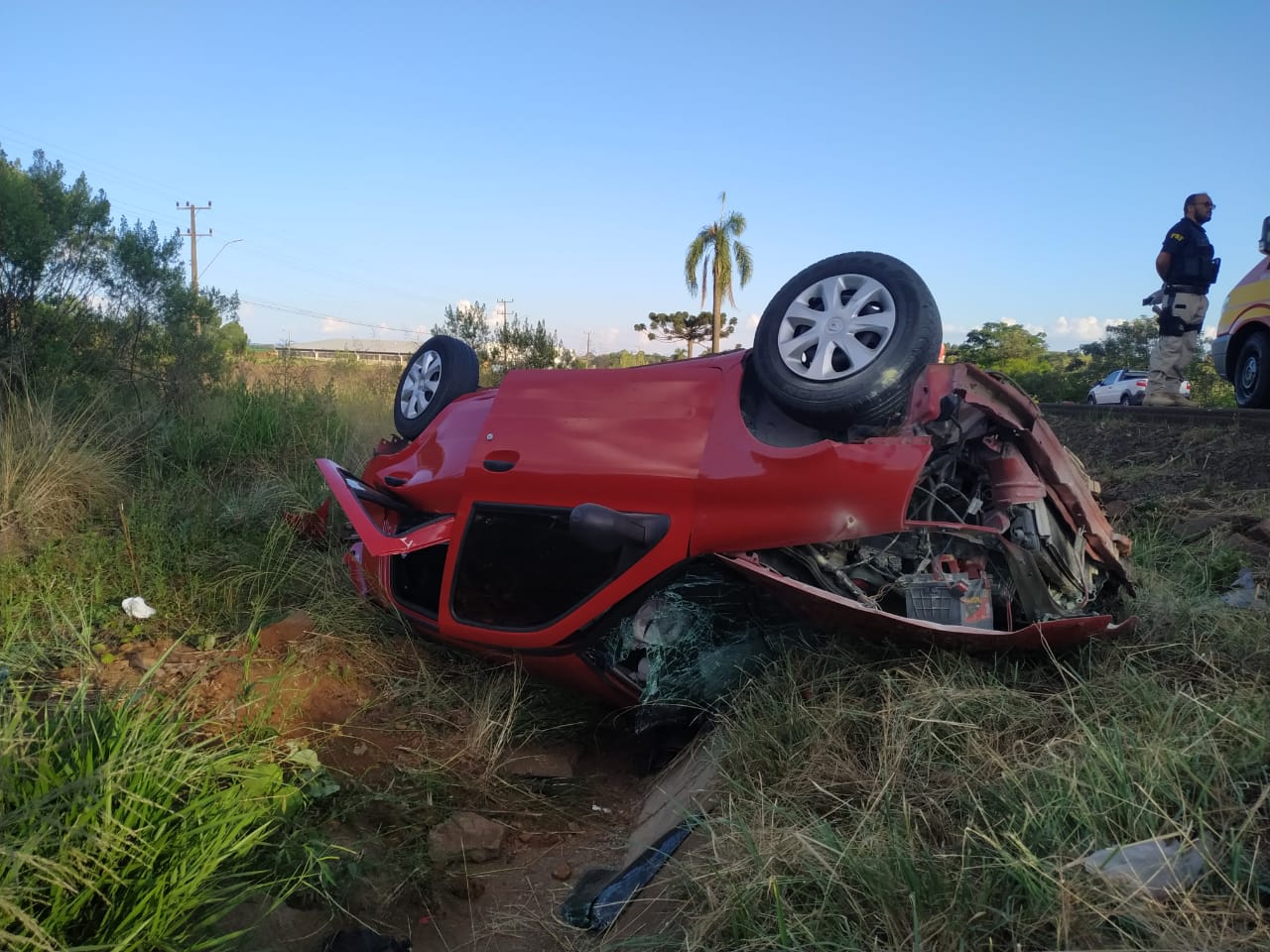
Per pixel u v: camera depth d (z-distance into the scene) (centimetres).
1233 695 292
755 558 348
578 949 269
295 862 280
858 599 337
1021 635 308
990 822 247
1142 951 192
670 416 377
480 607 405
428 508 456
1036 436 363
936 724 291
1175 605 388
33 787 225
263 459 795
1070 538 377
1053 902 207
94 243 884
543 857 329
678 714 376
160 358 948
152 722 267
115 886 218
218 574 542
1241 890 208
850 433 362
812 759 299
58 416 682
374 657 462
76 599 467
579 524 339
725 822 274
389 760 377
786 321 374
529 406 419
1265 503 576
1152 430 859
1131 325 4622
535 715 416
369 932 269
